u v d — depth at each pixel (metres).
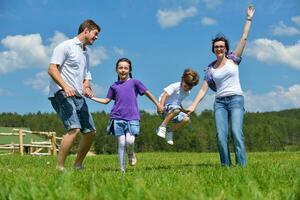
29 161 13.15
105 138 87.75
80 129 7.76
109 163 12.24
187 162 11.77
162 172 6.25
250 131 101.88
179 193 3.51
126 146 8.12
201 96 8.52
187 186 4.23
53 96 7.67
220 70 8.27
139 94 8.49
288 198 3.50
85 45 7.98
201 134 98.31
